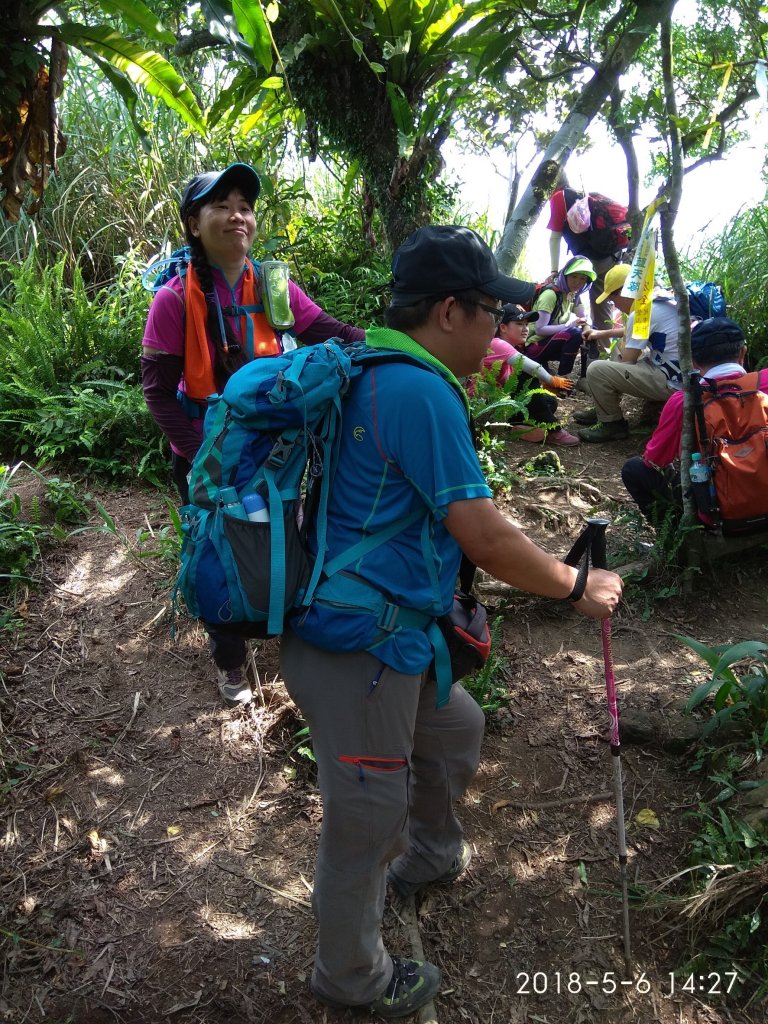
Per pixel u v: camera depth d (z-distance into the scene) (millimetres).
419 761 2035
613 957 2154
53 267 5152
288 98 4754
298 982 2094
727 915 2162
